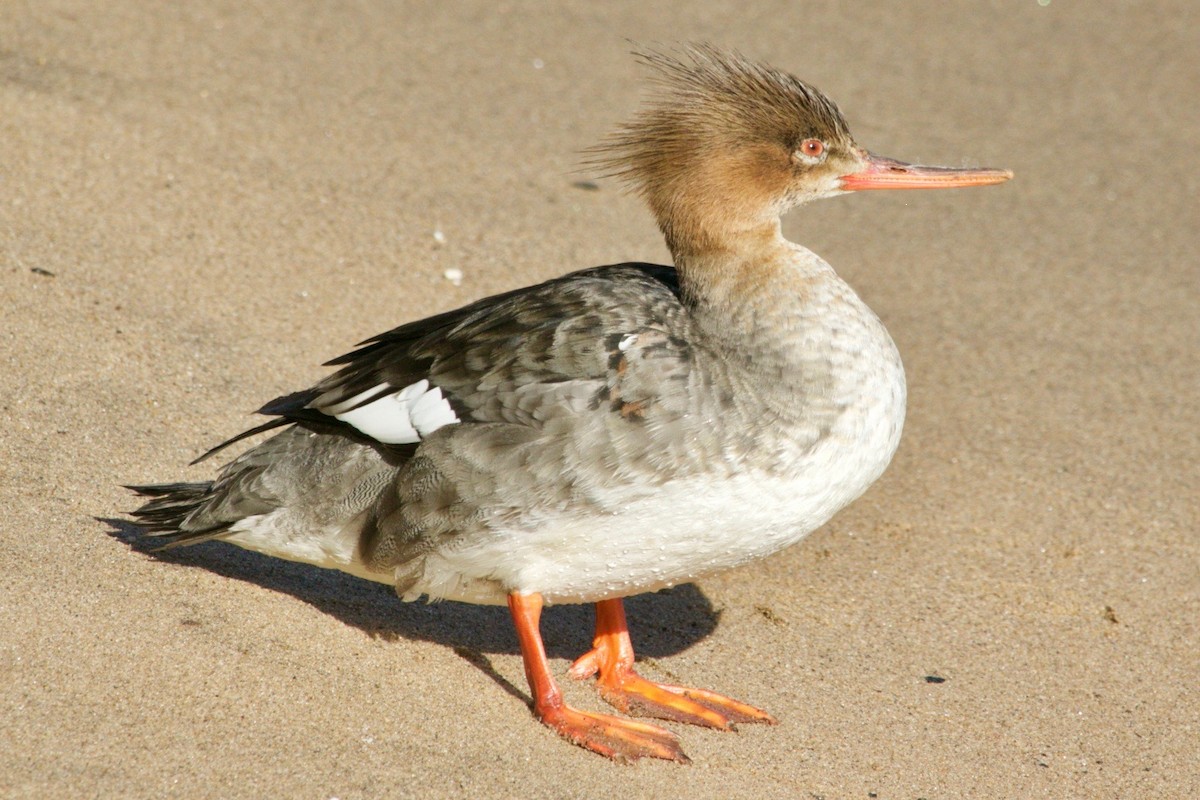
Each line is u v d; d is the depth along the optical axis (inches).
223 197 593.6
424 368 349.4
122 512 395.2
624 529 327.6
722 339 341.7
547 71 797.2
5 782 283.1
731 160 362.0
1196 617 428.8
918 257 669.3
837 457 334.3
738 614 420.5
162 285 523.2
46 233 533.3
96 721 305.7
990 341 598.9
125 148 611.5
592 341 332.8
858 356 342.0
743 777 337.7
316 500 353.1
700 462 323.3
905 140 760.3
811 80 824.9
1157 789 348.8
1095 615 428.1
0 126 600.1
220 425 452.1
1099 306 633.6
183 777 295.0
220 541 393.1
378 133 687.1
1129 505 488.4
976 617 423.8
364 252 578.6
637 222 651.5
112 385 457.1
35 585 348.5
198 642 343.3
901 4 979.9
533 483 325.7
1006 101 836.6
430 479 334.0
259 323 517.0
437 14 863.1
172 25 762.2
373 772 309.9
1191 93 864.9
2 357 452.1
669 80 413.1
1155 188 749.3
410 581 345.4
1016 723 372.5
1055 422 541.6
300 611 373.1
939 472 505.4
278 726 319.0
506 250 602.2
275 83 717.9
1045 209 724.0
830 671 392.5
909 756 353.4
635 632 408.5
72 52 697.0
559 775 324.5
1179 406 556.7
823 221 701.9
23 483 394.9
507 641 390.9
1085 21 973.2
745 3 950.4
